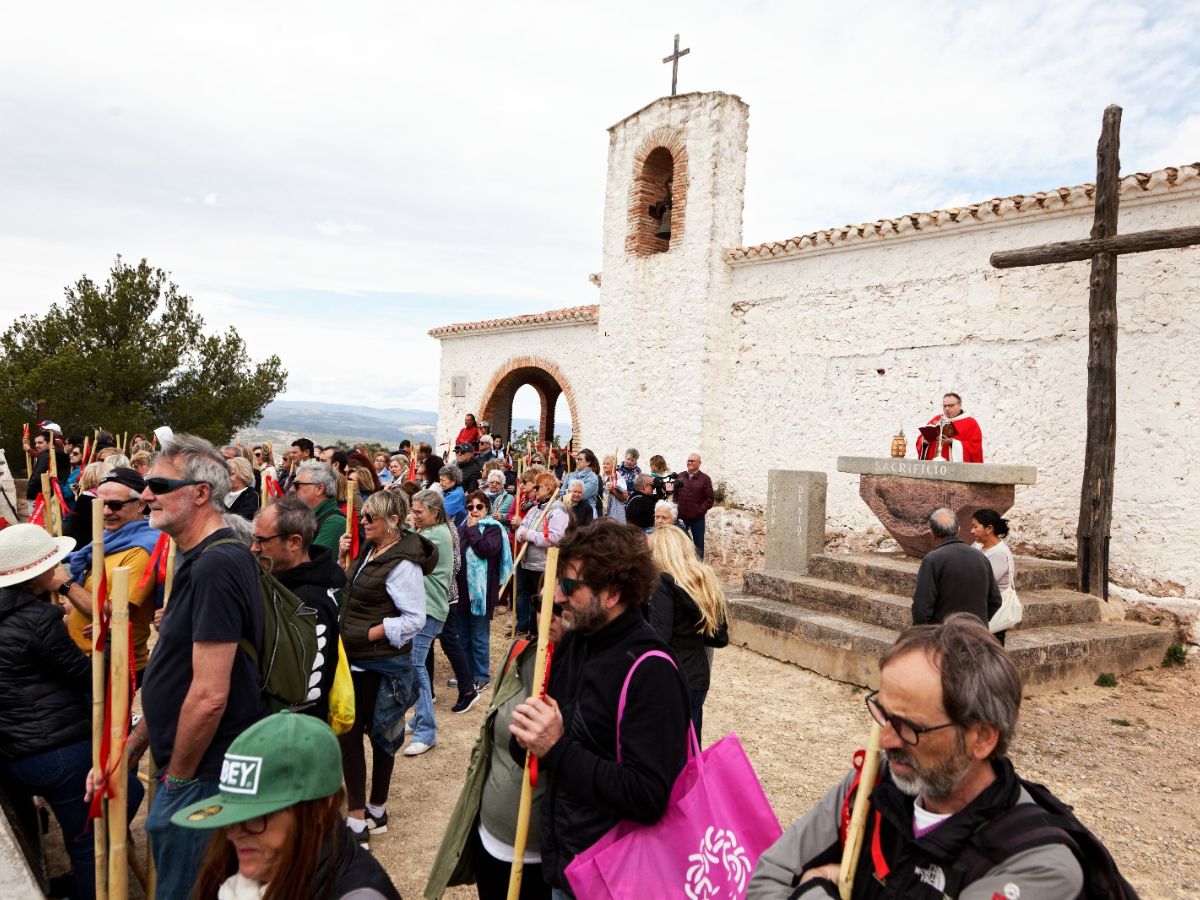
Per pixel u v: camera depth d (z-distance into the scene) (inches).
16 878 97.9
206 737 93.6
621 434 530.3
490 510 334.0
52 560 124.1
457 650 229.8
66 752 119.3
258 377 832.9
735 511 468.4
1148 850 162.9
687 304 491.5
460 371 713.6
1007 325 352.5
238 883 64.7
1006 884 54.3
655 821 83.5
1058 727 225.9
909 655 60.7
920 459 313.9
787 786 188.9
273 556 125.2
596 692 87.6
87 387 712.4
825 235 420.5
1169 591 295.3
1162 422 300.4
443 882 105.0
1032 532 339.6
